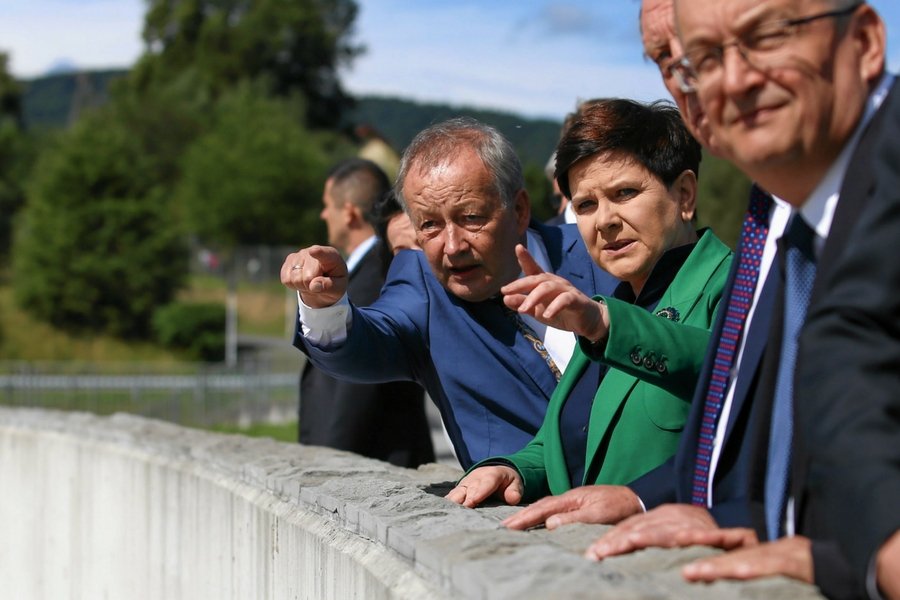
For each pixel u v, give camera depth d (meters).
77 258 52.91
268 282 56.06
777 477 2.37
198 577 4.81
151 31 95.69
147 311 53.28
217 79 88.56
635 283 3.53
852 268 2.06
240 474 4.50
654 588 2.08
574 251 4.12
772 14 2.19
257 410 25.91
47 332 52.56
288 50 91.00
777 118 2.22
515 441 3.89
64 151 55.16
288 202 61.06
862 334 2.04
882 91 2.29
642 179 3.42
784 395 2.37
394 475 4.08
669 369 2.92
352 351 3.83
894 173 2.07
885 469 1.96
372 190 6.41
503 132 3.96
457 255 3.82
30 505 7.44
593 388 3.50
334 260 3.69
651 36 3.06
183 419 24.97
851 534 1.97
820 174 2.29
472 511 3.02
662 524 2.47
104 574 6.15
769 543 2.18
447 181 3.78
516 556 2.35
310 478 3.95
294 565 3.62
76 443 6.68
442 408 4.08
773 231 2.56
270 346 49.72
